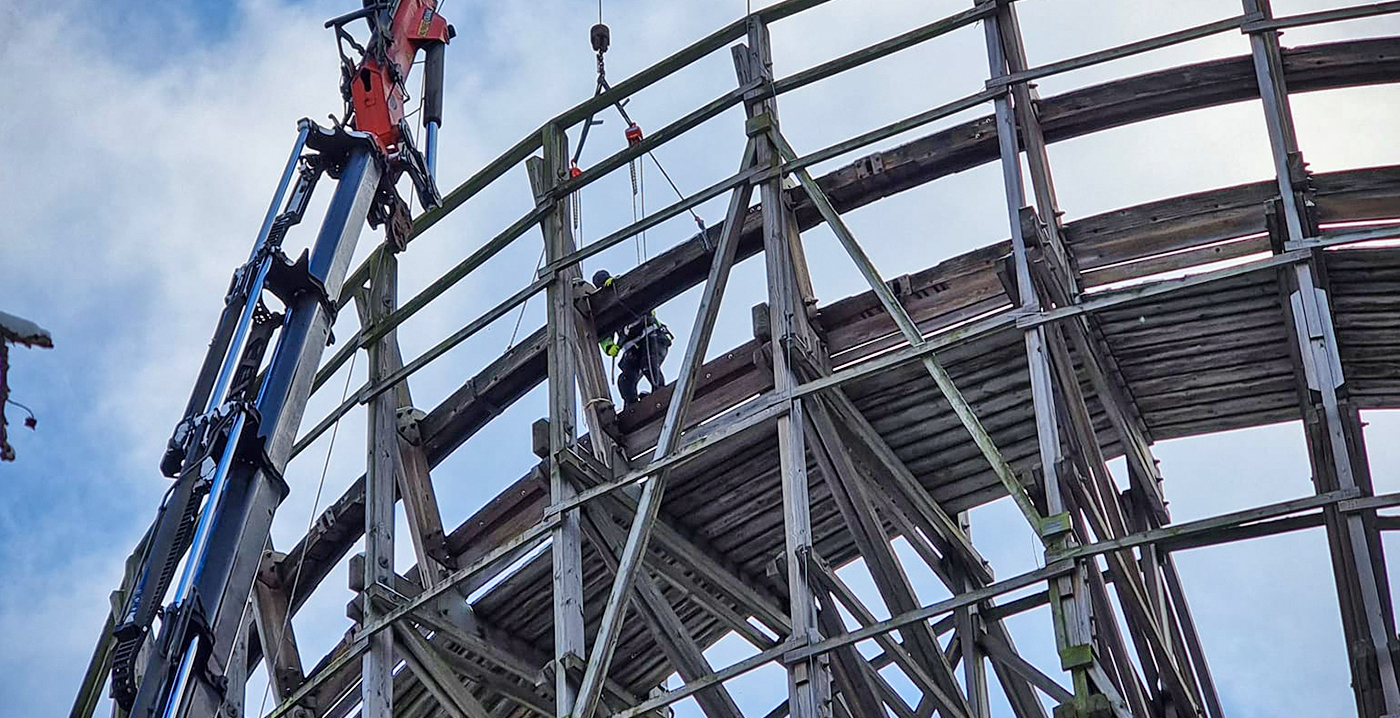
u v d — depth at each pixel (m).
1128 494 23.05
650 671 25.86
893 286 22.11
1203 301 21.44
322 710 25.08
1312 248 19.33
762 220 23.05
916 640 21.56
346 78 24.70
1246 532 19.44
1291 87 21.56
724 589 23.36
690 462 22.64
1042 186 21.67
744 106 23.48
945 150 22.53
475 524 24.47
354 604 24.02
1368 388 23.06
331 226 22.52
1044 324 19.67
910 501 22.84
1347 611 19.67
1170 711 21.53
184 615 17.95
